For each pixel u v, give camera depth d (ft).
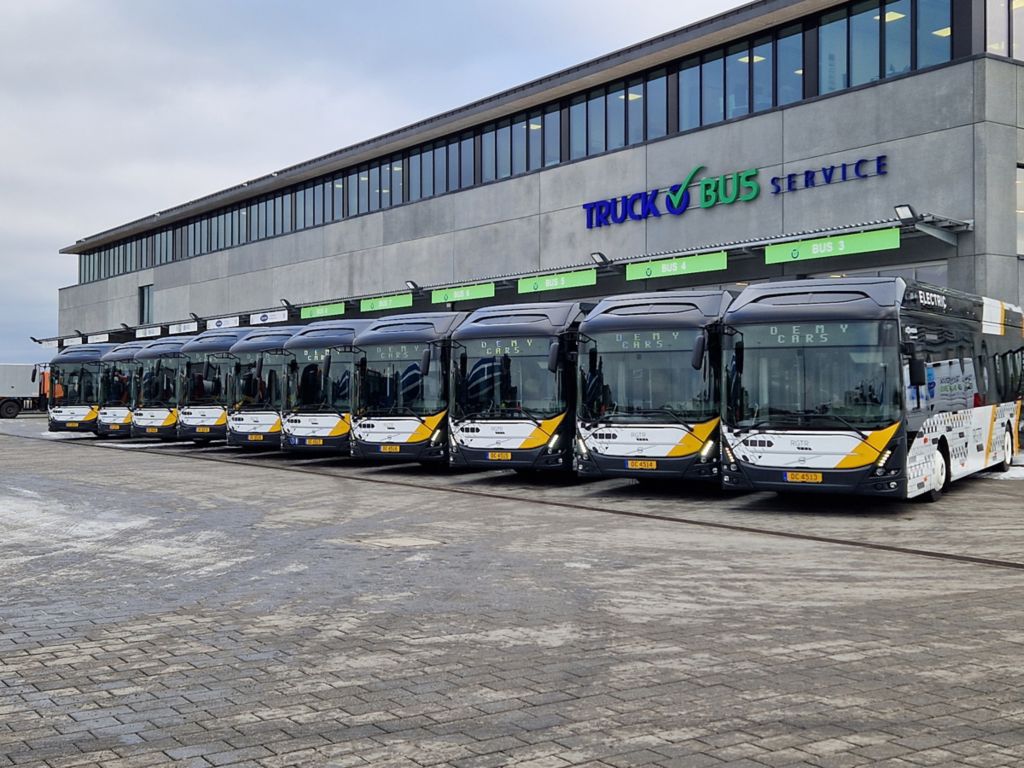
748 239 96.02
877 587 31.81
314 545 40.86
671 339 57.52
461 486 67.36
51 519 49.52
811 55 92.68
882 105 85.92
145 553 38.96
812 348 50.29
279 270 169.48
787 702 19.66
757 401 51.21
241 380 94.58
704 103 102.63
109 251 227.20
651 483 68.95
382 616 27.66
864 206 86.94
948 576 33.83
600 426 58.49
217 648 24.17
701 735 17.76
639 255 101.91
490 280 110.42
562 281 102.58
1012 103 81.20
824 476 49.42
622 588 31.63
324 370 83.87
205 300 189.57
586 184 113.91
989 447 66.03
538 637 25.11
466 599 29.94
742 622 26.76
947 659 22.86
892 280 50.11
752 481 51.08
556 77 115.34
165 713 19.22
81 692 20.63
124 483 68.74
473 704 19.62
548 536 43.62
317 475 75.87
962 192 80.59
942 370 56.08
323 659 23.09
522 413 65.67
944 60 82.99
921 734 17.79
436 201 136.46
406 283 130.11
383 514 51.78
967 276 80.18
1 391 209.05
